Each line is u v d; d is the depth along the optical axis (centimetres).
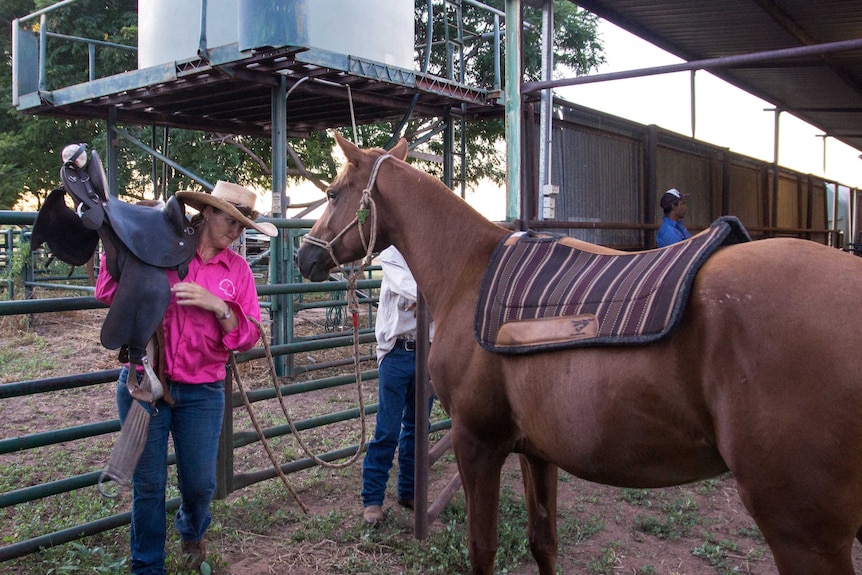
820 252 175
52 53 1440
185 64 679
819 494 158
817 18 636
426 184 278
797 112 1028
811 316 161
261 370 713
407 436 384
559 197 528
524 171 470
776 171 959
